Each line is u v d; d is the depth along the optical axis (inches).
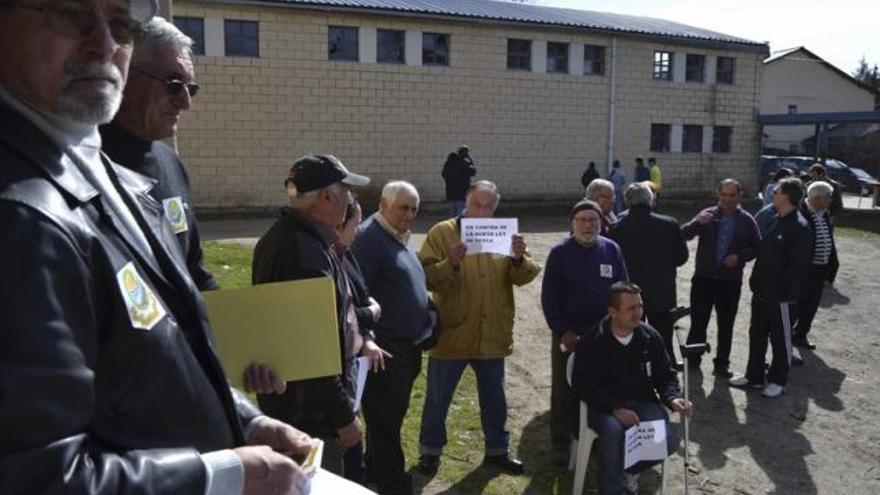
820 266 285.0
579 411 161.8
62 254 38.6
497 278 169.6
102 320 42.1
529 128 792.3
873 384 252.7
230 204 657.0
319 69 679.7
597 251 181.5
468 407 208.1
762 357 239.8
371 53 703.7
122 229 45.8
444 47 744.3
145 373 43.8
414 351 144.1
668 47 868.6
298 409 95.7
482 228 164.6
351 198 121.5
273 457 47.3
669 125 885.8
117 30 49.5
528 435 196.9
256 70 655.1
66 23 44.5
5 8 43.7
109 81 47.0
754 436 205.8
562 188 816.9
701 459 190.1
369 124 709.3
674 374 164.4
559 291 180.5
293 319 78.4
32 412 34.9
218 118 646.5
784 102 1617.9
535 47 786.2
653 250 207.2
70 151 46.6
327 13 676.7
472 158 765.3
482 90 761.6
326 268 98.6
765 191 445.1
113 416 42.7
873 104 1647.4
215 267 356.2
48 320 36.6
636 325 157.9
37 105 45.2
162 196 84.0
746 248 245.4
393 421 140.0
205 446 48.3
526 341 281.3
